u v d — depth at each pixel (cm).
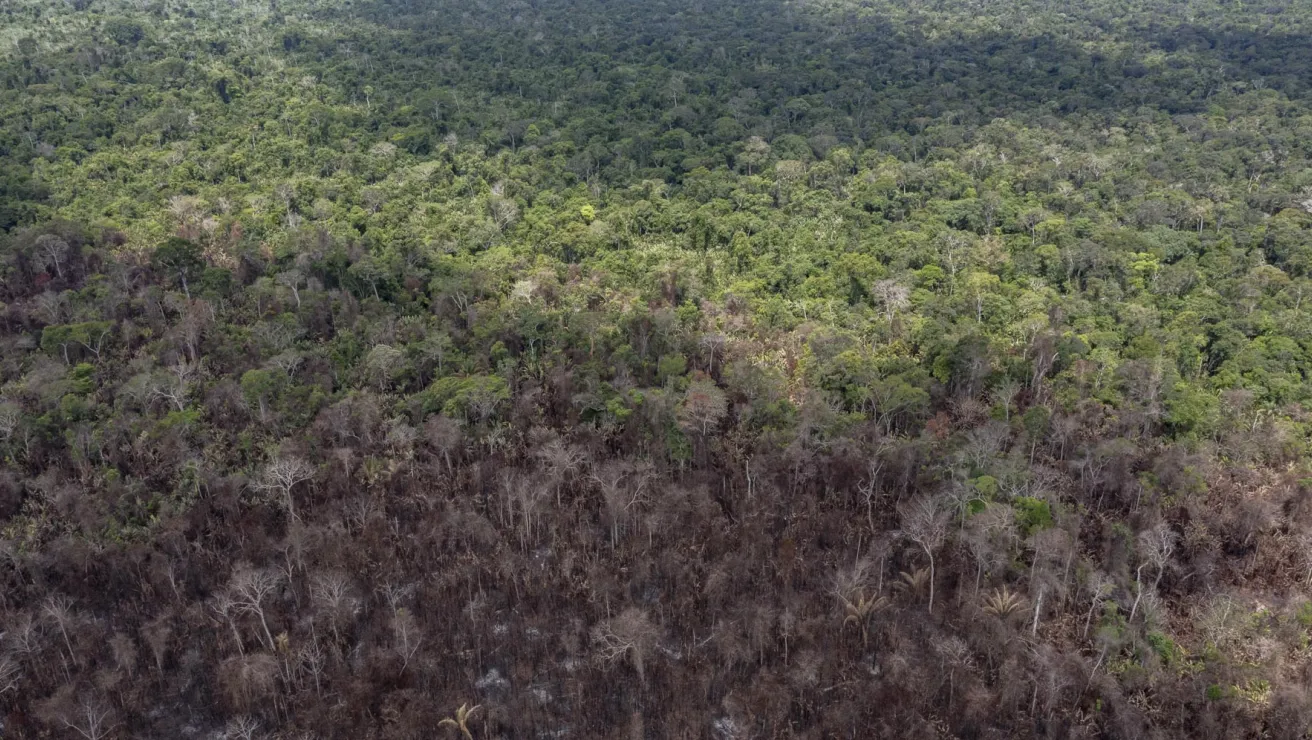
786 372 9519
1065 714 6125
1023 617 6650
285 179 13612
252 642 6781
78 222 11850
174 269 10844
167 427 8150
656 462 8306
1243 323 9744
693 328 10294
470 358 9362
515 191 13375
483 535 7562
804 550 7562
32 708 6222
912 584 7062
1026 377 9162
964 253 11375
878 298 10538
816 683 6378
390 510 7969
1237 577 7256
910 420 8644
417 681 6519
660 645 6856
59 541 7206
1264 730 5934
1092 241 11406
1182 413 8325
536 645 6869
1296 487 7575
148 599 7106
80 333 9388
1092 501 7919
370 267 10644
